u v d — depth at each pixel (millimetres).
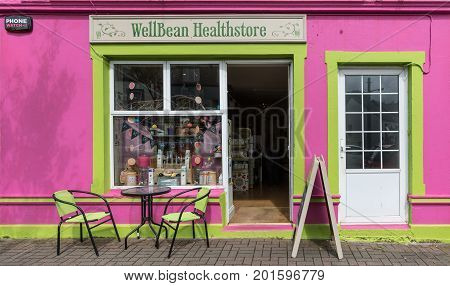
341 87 5125
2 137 5121
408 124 5082
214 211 5141
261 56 5121
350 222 5113
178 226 4750
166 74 5336
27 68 5121
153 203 5137
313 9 4961
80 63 5113
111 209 5141
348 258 4359
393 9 4938
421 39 4977
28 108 5113
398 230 4969
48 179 5113
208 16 5027
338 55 4980
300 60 5000
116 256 4461
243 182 7785
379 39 4984
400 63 5012
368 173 5145
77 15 5109
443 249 4672
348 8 4941
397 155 5160
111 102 5340
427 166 4973
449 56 4969
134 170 5465
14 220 5137
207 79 5352
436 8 4930
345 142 5148
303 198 4699
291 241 4957
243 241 4973
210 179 5426
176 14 5051
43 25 5121
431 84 4977
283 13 5004
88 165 5113
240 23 5020
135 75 5383
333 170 4992
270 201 6703
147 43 5078
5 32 5121
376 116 5156
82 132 5109
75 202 5051
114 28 5078
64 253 4574
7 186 5129
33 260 4352
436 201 4941
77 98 5109
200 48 5066
